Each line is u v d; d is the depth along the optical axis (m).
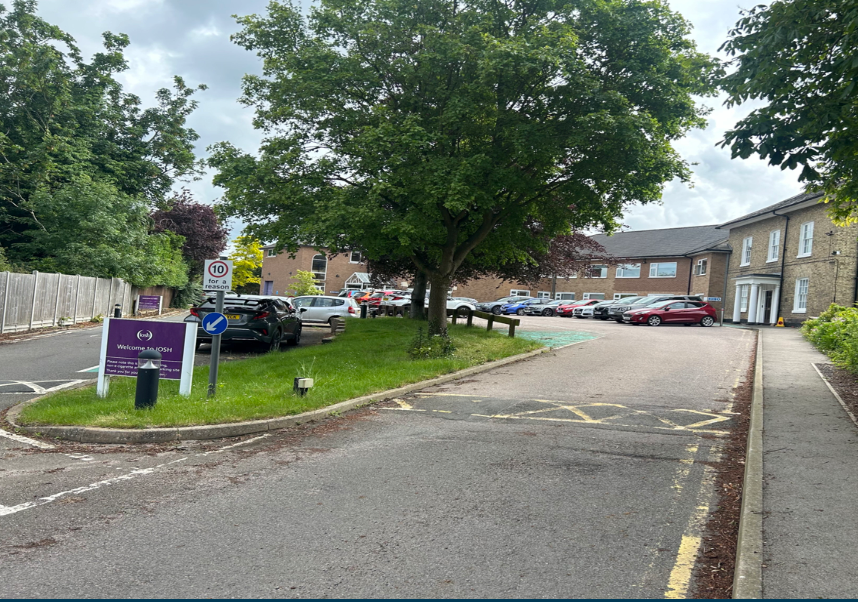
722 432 7.84
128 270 28.31
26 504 5.00
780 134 8.38
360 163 14.16
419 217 13.41
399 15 14.07
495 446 7.03
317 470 6.07
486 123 14.30
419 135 12.97
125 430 7.28
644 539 4.37
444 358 13.96
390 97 15.05
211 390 9.20
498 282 55.59
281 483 5.64
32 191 27.80
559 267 28.20
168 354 9.03
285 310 17.78
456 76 13.94
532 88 13.62
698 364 14.55
